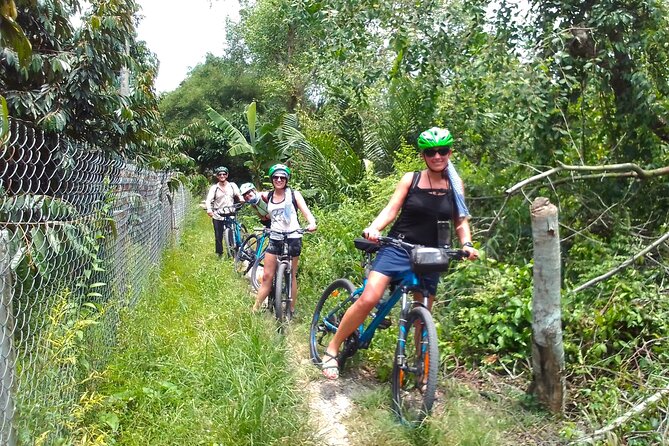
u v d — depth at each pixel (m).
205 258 9.76
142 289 5.82
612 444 3.49
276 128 13.82
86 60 4.94
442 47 6.80
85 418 3.33
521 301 4.65
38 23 4.95
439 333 4.97
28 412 2.63
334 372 4.31
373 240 3.80
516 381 4.49
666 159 6.50
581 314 4.54
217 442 3.35
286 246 5.68
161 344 4.57
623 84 6.61
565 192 6.47
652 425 3.60
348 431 3.75
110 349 4.14
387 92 9.95
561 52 6.10
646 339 4.43
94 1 5.17
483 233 6.37
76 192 3.94
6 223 2.88
